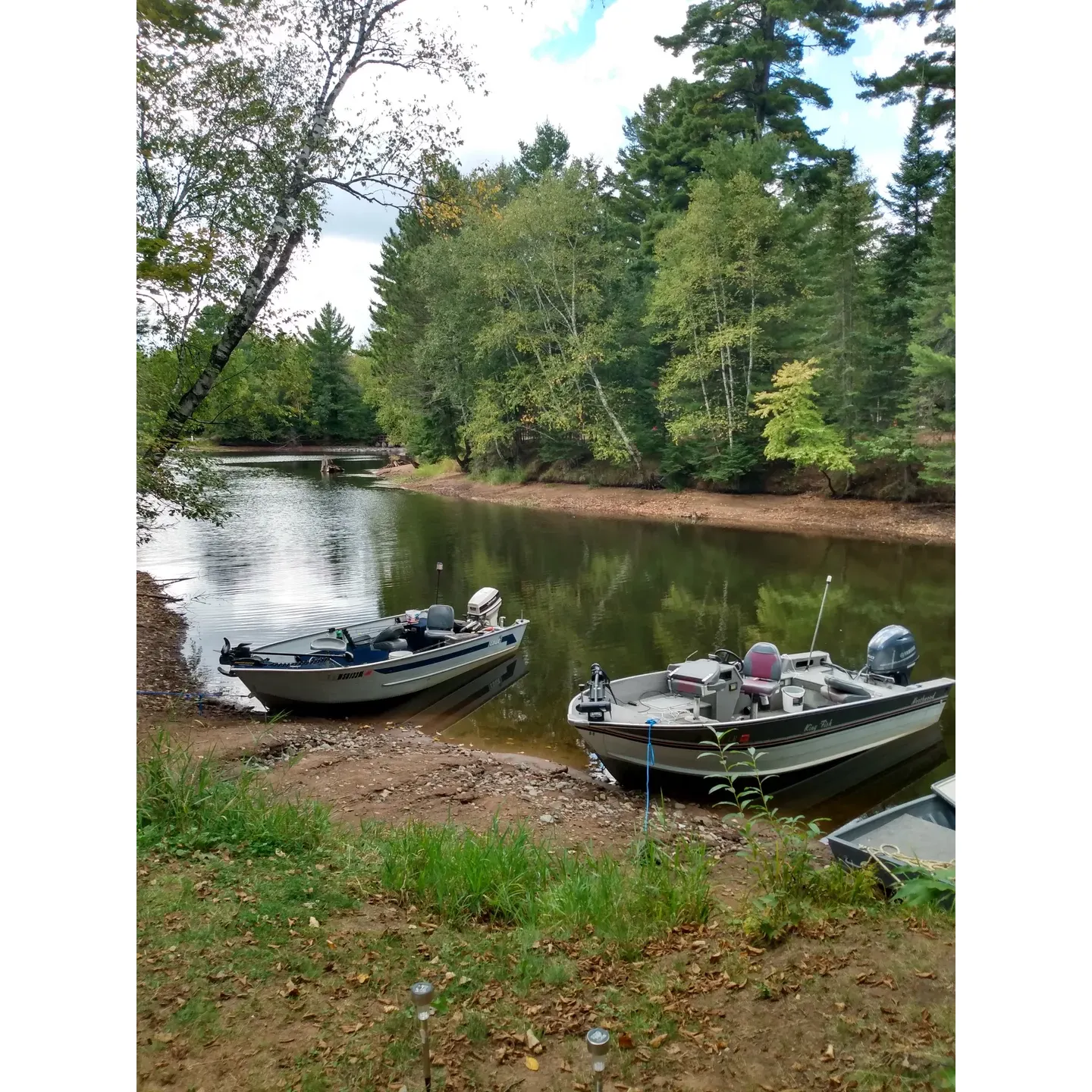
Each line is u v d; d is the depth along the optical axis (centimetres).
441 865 461
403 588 1666
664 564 1923
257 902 403
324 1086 276
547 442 3775
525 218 3312
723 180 2931
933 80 2275
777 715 750
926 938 356
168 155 1082
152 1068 280
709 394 3091
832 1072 275
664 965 363
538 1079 282
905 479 2486
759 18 2755
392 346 5003
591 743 784
